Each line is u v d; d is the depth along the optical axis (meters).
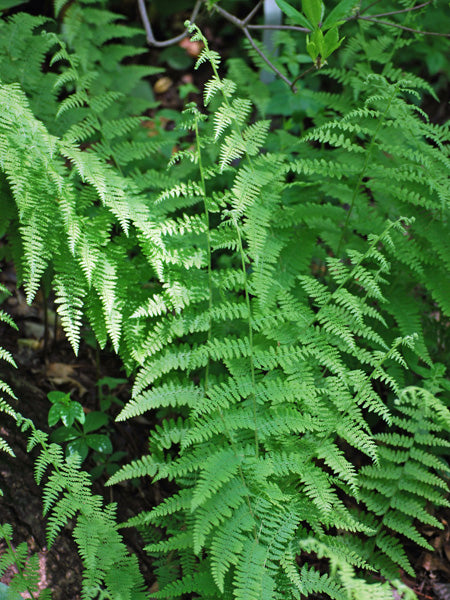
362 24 3.23
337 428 2.16
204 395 2.21
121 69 3.31
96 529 1.99
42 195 2.13
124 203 2.16
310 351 2.19
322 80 4.46
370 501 2.37
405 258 2.59
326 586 1.99
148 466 2.13
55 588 2.08
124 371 3.04
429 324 2.94
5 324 3.02
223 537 1.88
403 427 2.41
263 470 2.00
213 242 2.31
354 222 2.74
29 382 2.75
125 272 2.32
